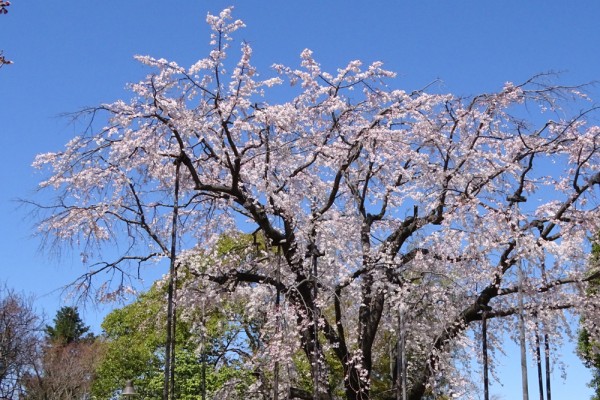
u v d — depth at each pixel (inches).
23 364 1419.8
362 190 777.6
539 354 718.5
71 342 1961.1
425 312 769.6
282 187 697.6
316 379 642.2
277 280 647.8
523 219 695.1
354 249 734.5
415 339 759.1
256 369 741.3
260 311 759.1
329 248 707.4
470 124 730.8
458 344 753.6
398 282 727.1
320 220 706.8
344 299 764.0
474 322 778.8
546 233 700.0
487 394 684.1
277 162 704.4
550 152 711.7
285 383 737.0
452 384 737.0
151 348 1289.4
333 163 709.3
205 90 647.1
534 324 703.1
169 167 706.8
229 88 650.8
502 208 705.6
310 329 692.7
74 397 1509.6
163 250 680.4
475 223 704.4
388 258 704.4
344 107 694.5
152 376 1311.5
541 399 708.7
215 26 641.0
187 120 633.6
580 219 690.2
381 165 732.0
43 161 657.6
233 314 803.4
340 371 915.4
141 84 647.1
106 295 687.1
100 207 675.4
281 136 703.7
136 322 1289.4
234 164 684.7
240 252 800.3
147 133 662.5
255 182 671.1
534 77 698.8
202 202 757.3
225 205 756.0
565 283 713.0
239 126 647.8
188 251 732.7
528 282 712.4
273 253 731.4
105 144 654.5
